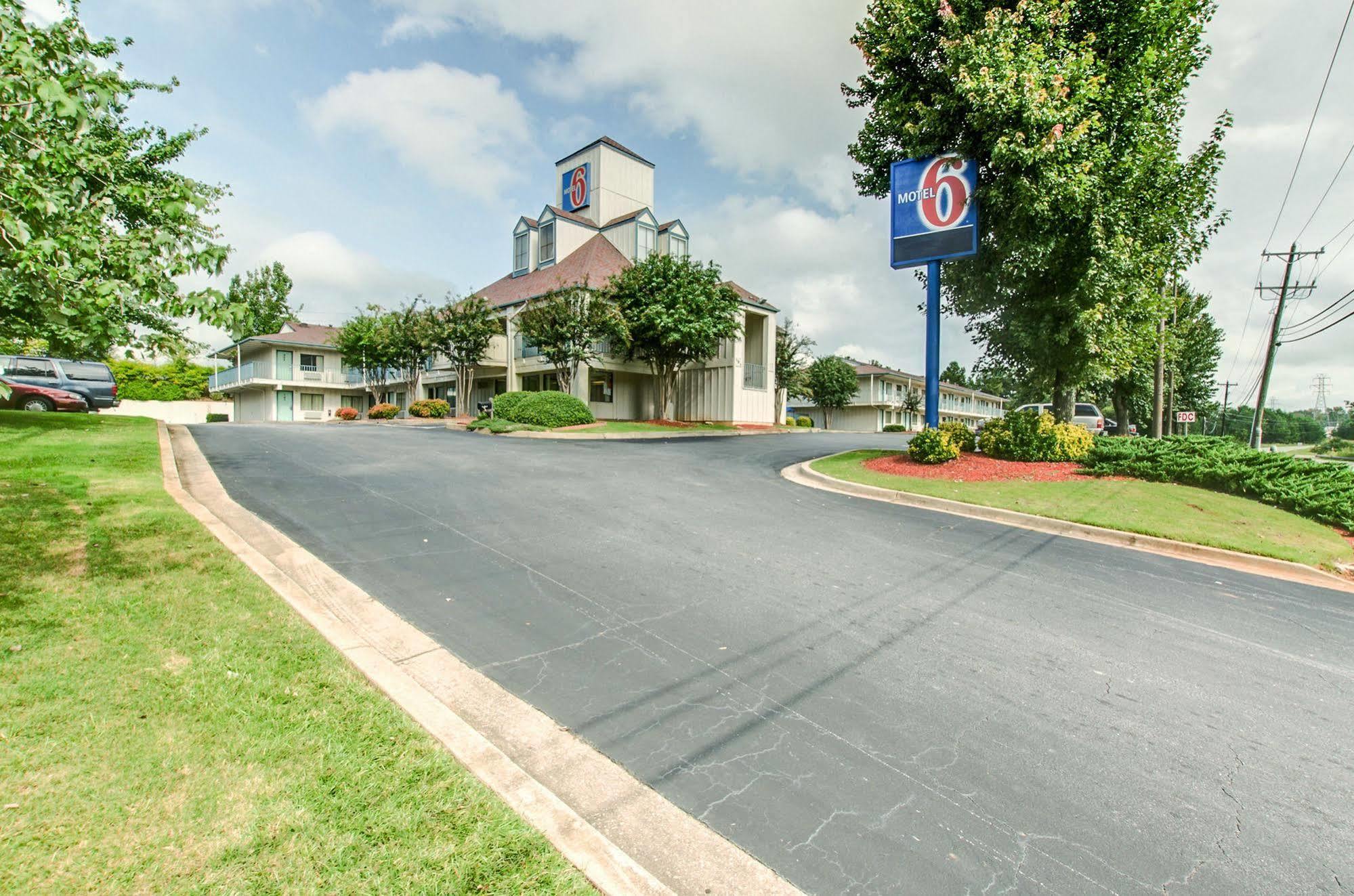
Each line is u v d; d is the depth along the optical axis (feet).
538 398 69.00
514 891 6.77
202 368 141.28
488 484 30.71
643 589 17.44
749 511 27.99
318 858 6.91
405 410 116.88
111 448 30.09
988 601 17.95
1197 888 7.84
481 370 96.94
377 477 30.76
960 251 41.55
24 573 13.85
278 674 10.62
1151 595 19.27
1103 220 38.32
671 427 76.18
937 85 42.32
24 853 6.54
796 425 132.87
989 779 9.92
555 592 16.81
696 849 8.14
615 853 7.55
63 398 58.85
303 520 21.94
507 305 92.38
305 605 13.69
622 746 10.30
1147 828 8.94
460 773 8.61
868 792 9.46
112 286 9.68
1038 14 36.60
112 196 10.65
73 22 10.25
